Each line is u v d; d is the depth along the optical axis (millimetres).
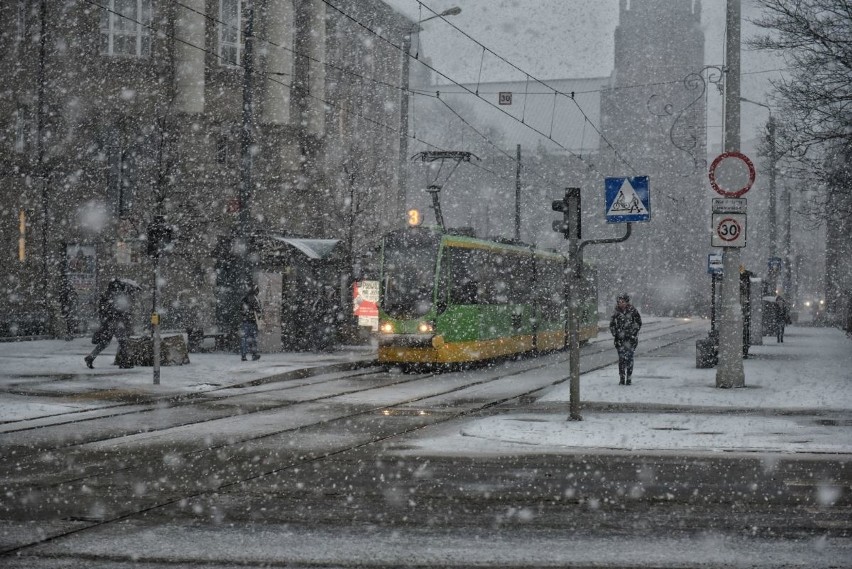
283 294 35219
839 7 24750
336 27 63781
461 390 23422
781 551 7832
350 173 55844
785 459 12750
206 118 48938
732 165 21297
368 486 10758
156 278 23641
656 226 114125
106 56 47375
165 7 47719
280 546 7961
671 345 44750
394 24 74500
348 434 15406
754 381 24547
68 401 20031
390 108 74500
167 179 43500
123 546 7941
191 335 34906
